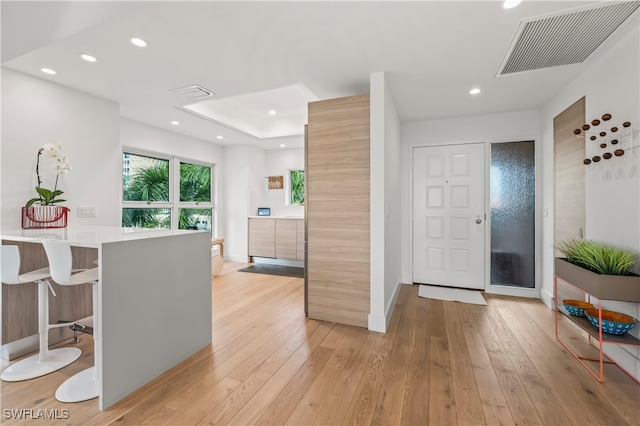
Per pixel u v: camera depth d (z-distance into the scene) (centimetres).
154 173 457
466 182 384
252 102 437
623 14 177
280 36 202
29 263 228
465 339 243
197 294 226
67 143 283
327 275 283
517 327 267
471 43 209
